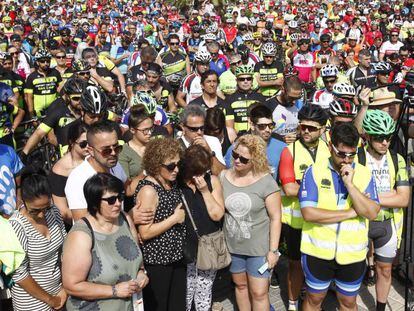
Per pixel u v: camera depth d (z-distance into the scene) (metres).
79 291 3.33
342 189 4.06
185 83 8.84
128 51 14.18
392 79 10.73
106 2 30.77
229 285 5.62
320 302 4.32
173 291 4.27
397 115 5.70
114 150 3.94
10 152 4.54
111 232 3.49
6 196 4.34
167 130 6.21
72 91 5.57
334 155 3.95
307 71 12.25
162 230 4.00
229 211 4.38
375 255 4.92
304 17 24.38
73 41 15.43
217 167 5.02
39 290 3.78
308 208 4.08
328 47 13.07
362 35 19.62
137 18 21.95
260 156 4.30
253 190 4.32
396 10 26.52
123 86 9.94
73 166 4.45
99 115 4.47
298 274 4.98
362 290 5.62
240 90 7.33
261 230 4.38
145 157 4.06
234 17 22.77
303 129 4.71
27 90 8.77
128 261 3.51
